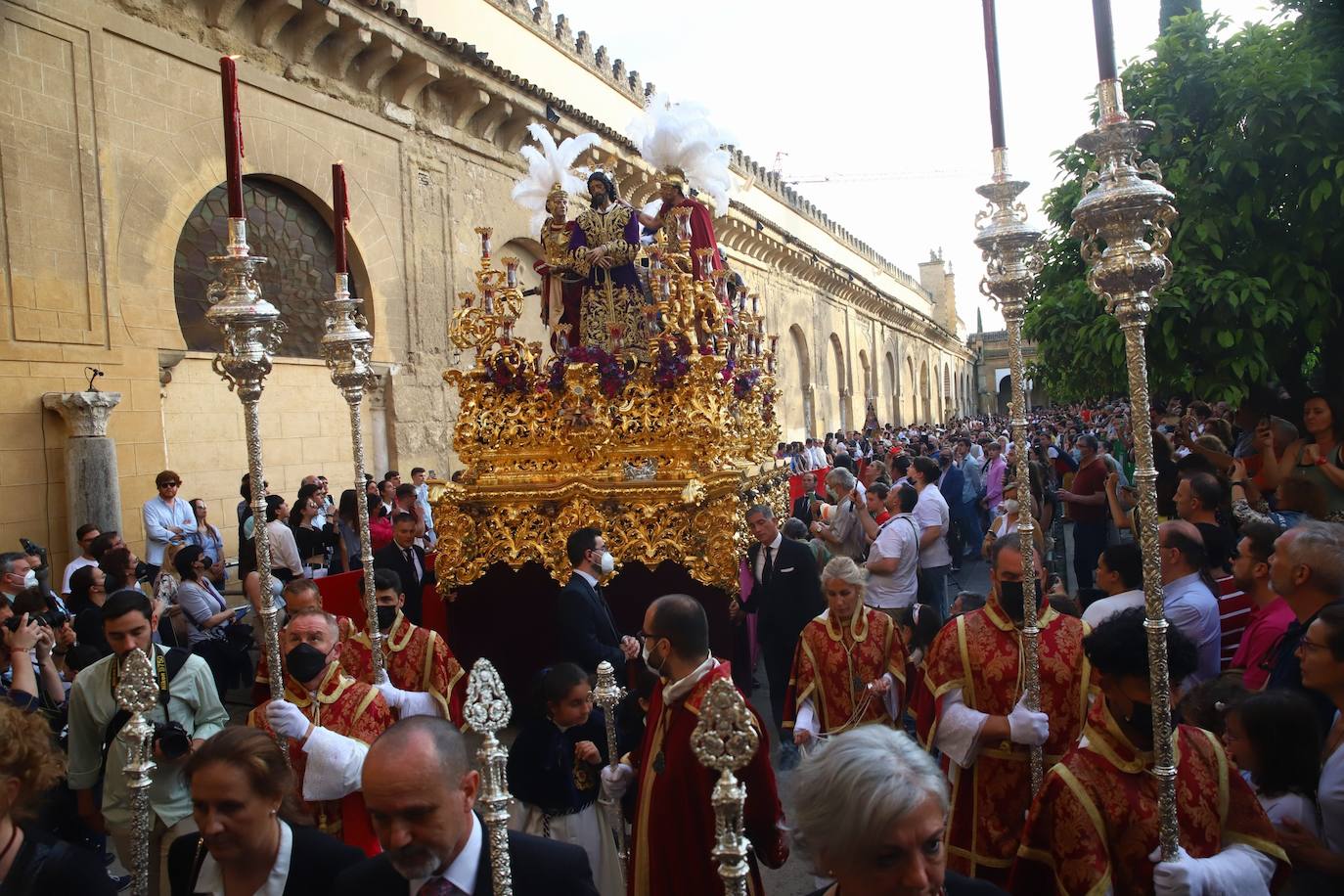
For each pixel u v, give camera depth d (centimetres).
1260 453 722
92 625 573
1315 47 739
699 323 703
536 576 693
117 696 299
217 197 1152
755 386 841
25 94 909
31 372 911
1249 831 267
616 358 708
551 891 246
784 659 649
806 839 208
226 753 260
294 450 1245
